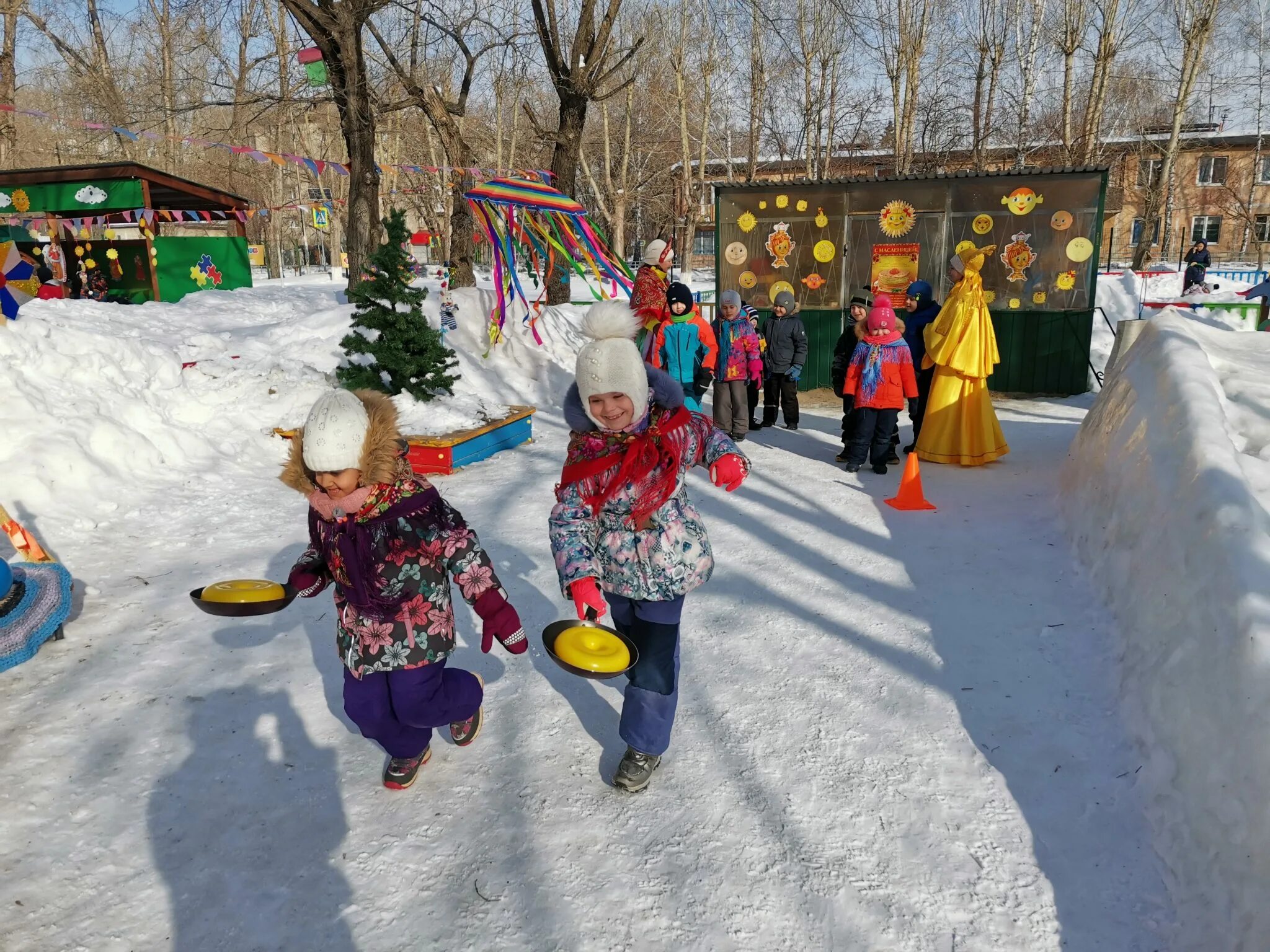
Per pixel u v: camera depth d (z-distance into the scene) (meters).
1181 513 3.54
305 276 38.78
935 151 42.28
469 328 11.40
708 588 4.77
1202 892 2.35
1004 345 11.03
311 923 2.41
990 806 2.88
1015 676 3.71
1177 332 5.61
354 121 14.61
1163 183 35.84
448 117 17.19
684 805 2.91
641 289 7.67
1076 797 2.91
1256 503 3.27
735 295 8.35
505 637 2.63
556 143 16.62
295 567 2.74
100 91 23.36
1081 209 10.55
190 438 7.00
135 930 2.38
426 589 2.72
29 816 2.85
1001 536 5.49
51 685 3.70
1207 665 2.78
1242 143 43.19
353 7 13.98
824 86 39.53
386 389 8.05
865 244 11.49
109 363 7.13
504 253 11.73
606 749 3.26
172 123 19.39
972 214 10.99
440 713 2.84
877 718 3.42
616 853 2.68
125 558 5.18
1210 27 34.38
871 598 4.59
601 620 4.28
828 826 2.79
